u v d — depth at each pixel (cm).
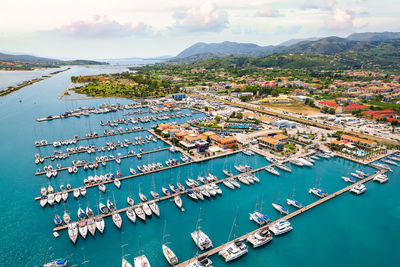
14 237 10169
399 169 16588
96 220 10762
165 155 18375
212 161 17362
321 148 19462
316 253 9744
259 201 12900
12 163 16888
